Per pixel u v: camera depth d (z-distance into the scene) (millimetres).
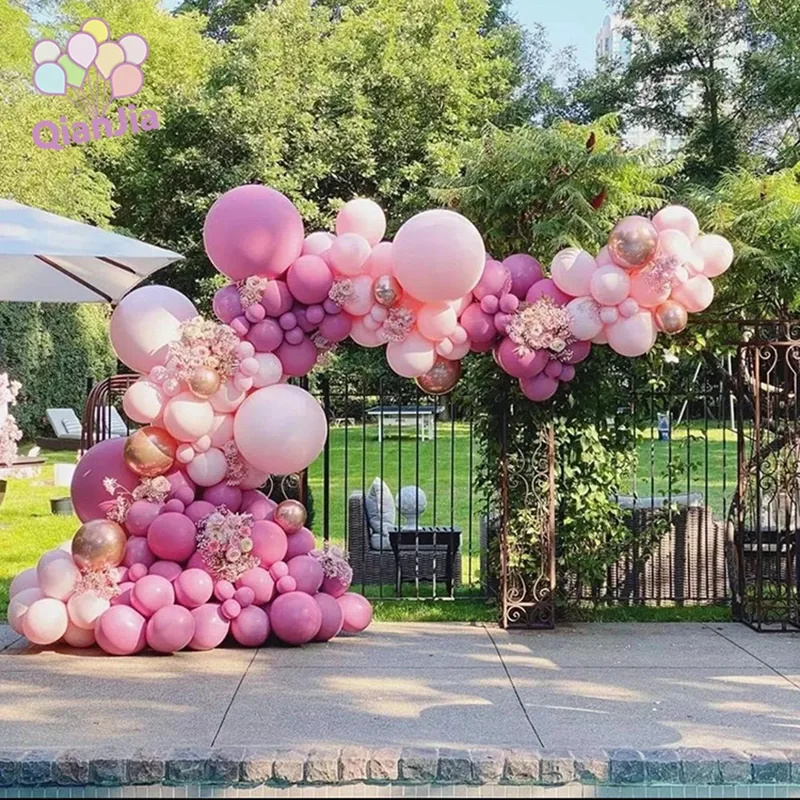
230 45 25469
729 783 4504
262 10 28156
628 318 6613
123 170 26141
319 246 6645
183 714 5230
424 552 8758
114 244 6629
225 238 6441
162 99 25453
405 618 7684
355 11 29719
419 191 23250
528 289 6789
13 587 6938
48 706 5359
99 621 6418
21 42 21641
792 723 5121
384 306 6543
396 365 6695
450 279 6242
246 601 6656
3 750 4605
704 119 26703
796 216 7426
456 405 8422
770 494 7898
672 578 8133
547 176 7922
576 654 6605
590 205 7734
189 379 6434
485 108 25516
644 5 27000
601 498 7590
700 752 4590
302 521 6977
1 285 7781
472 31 26062
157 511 6672
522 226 8133
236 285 6691
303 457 6617
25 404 20031
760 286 7676
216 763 4504
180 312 6906
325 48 24922
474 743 4754
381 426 8852
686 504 8281
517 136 8133
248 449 6566
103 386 9172
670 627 7461
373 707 5367
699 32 26078
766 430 7977
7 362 19406
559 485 7590
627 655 6586
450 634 7195
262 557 6746
